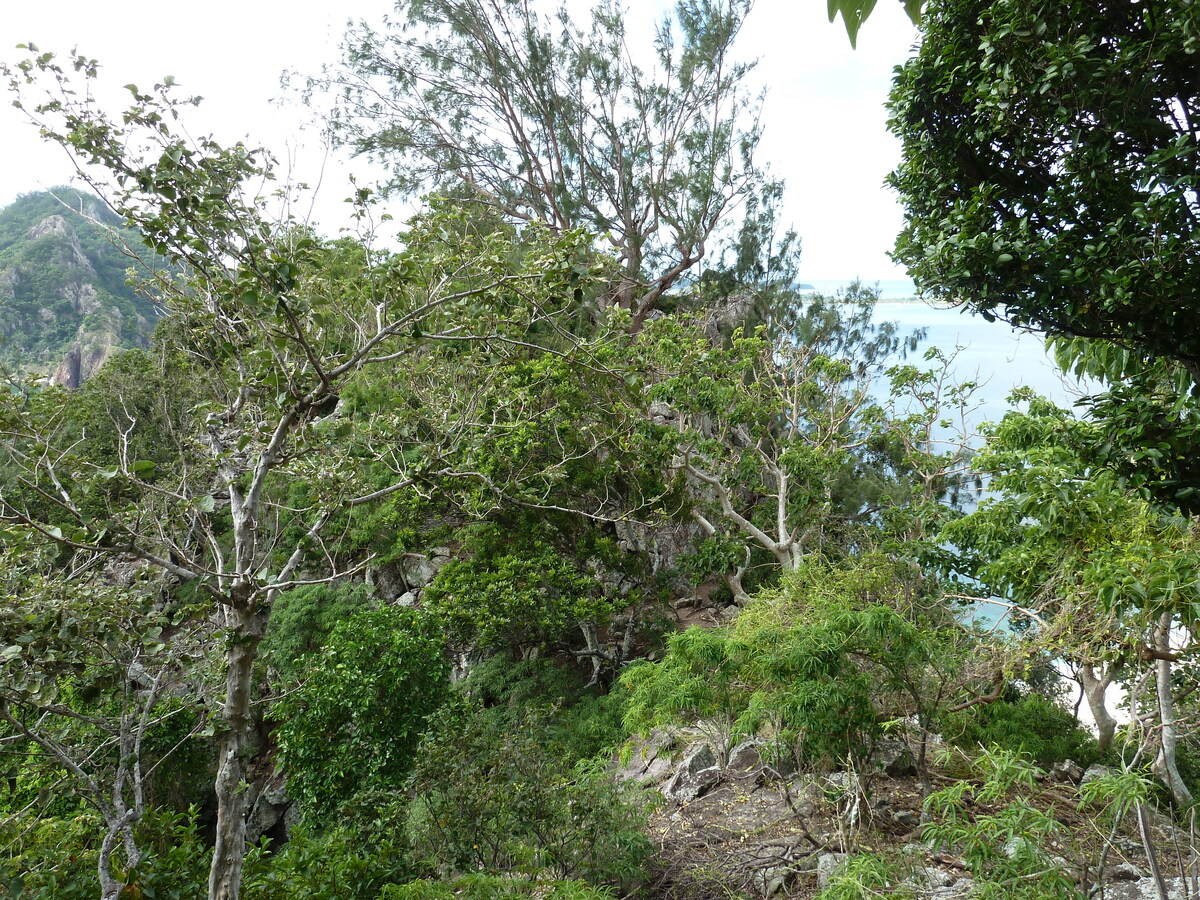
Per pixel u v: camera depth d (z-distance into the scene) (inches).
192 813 247.1
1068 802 265.7
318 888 235.8
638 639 661.3
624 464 590.6
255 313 201.6
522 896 229.8
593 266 217.6
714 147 801.6
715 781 332.5
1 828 233.9
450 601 552.4
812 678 253.9
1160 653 212.4
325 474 215.8
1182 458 213.2
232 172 188.2
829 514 618.5
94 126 168.4
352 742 466.3
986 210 220.2
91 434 693.9
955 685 294.5
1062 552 236.7
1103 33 190.4
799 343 760.3
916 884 207.8
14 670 165.0
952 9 220.7
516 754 292.5
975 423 598.2
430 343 318.0
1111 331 214.1
